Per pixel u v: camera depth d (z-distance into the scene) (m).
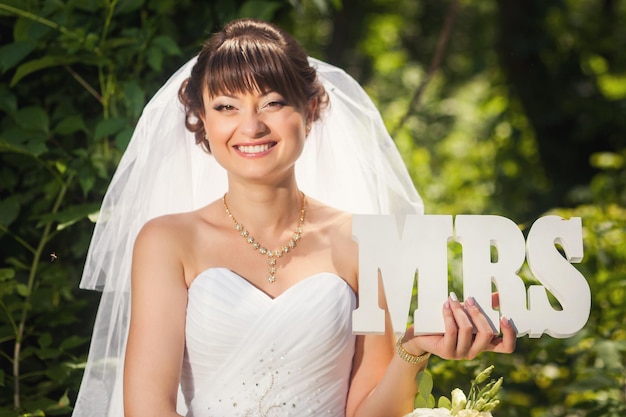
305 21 11.65
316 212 3.24
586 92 10.45
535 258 2.90
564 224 2.91
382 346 3.14
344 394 3.10
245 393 2.98
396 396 2.99
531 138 10.27
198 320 3.02
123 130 4.09
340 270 3.14
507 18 10.28
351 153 3.48
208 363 3.04
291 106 3.04
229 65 2.99
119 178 3.47
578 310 2.88
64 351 4.06
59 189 4.25
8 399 4.11
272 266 3.12
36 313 4.18
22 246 4.30
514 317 2.88
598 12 11.45
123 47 4.33
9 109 4.21
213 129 3.04
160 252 3.10
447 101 12.29
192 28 4.54
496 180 9.97
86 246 4.30
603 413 4.14
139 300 3.07
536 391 4.78
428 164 10.01
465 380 4.12
